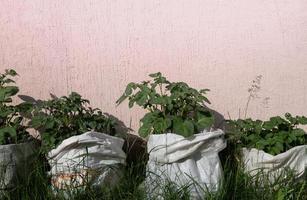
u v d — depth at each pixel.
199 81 3.33
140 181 2.96
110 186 2.85
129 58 3.31
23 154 2.94
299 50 3.33
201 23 3.29
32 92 3.34
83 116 3.04
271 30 3.31
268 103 3.37
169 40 3.29
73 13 3.27
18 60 3.30
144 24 3.28
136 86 2.99
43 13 3.26
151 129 2.94
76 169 2.78
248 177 2.89
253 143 2.98
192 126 2.84
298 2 3.29
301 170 2.90
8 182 2.86
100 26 3.28
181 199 2.73
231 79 3.34
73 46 3.29
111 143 2.89
